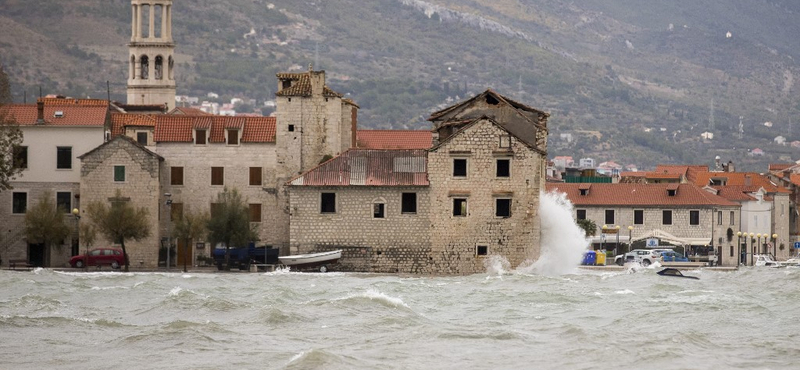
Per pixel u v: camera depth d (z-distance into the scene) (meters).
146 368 151.50
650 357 157.25
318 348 160.00
